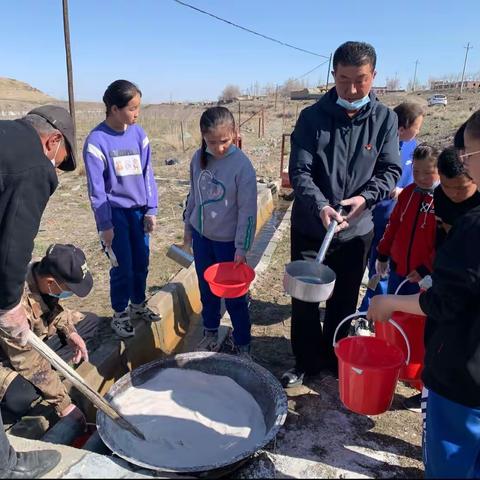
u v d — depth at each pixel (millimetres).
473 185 2629
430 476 2156
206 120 3146
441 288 1909
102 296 4930
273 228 8195
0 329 2416
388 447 2875
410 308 2301
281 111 43781
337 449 2836
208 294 3807
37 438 3090
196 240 3664
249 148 17906
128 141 3723
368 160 2996
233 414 3033
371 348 2771
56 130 2469
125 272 3820
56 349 3910
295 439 2904
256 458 2691
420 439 2955
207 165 3393
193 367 3387
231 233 3504
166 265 5801
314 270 2740
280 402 2838
